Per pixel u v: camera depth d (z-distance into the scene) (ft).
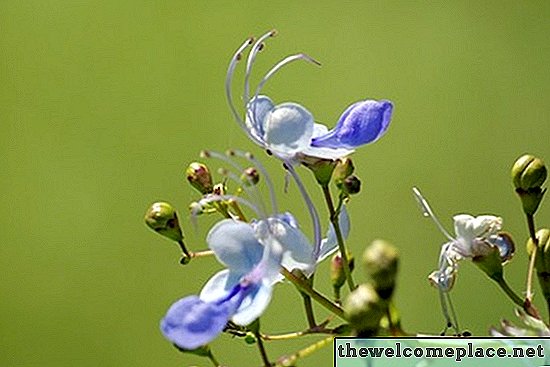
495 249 1.56
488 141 2.51
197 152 2.49
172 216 1.57
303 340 2.23
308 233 2.23
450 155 2.50
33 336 2.45
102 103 2.56
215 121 2.51
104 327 2.43
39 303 2.46
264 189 2.28
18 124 2.56
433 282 1.58
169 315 1.46
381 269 1.40
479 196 2.47
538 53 2.54
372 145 2.49
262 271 1.49
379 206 2.43
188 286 2.39
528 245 1.56
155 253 2.42
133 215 2.48
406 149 2.50
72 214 2.50
